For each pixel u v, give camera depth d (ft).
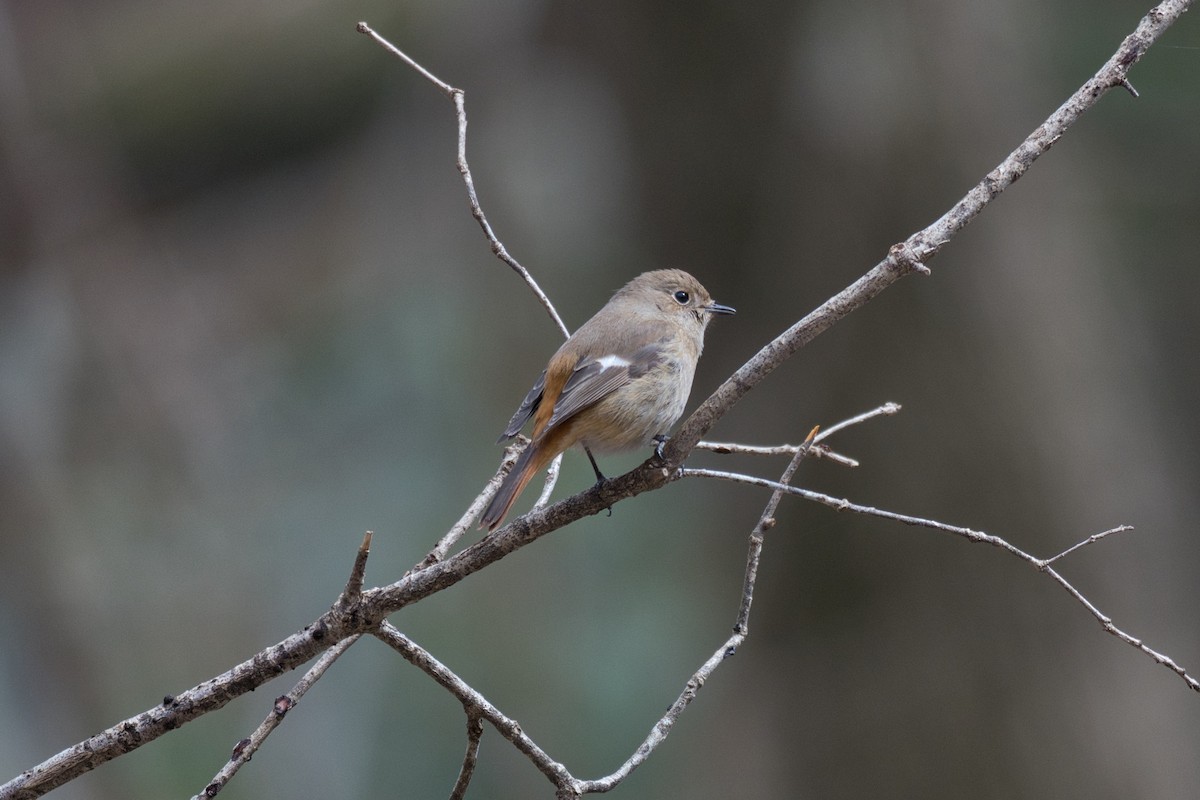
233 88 54.19
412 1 54.85
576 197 54.39
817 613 39.91
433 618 42.04
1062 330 39.78
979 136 39.40
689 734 41.86
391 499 49.47
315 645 15.67
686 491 44.86
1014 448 38.06
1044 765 37.17
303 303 56.85
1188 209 47.34
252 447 52.16
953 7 39.42
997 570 38.17
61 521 47.62
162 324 54.60
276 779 39.63
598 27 42.86
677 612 43.62
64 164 53.11
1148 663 38.75
